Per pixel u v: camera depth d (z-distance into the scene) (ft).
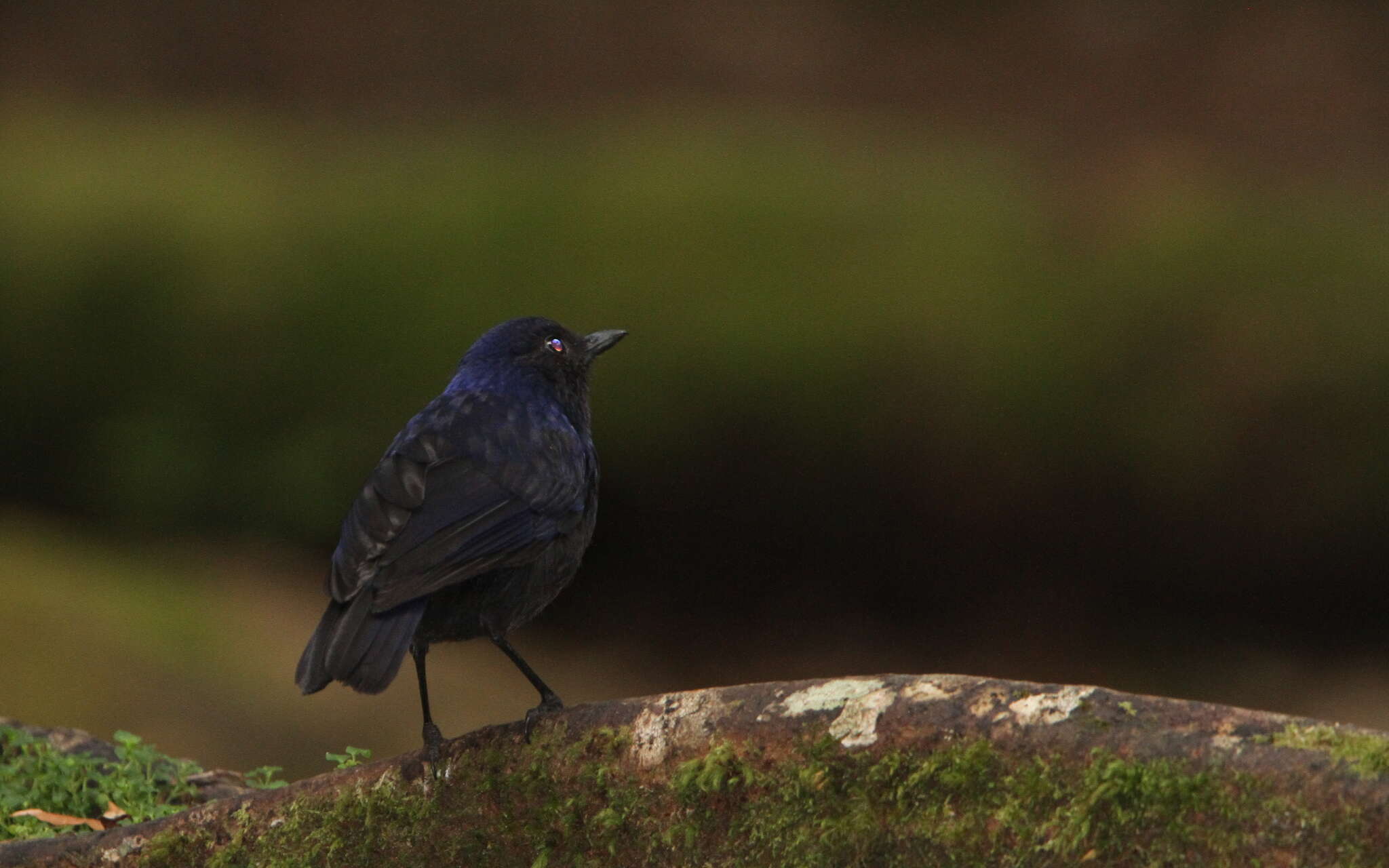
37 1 73.51
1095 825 11.39
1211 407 48.19
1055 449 48.93
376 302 51.75
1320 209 51.93
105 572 47.47
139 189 56.85
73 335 53.31
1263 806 10.97
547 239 51.96
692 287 50.67
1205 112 59.00
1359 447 47.14
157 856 14.74
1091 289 49.70
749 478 50.24
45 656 39.96
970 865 11.77
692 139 57.98
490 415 17.75
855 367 49.60
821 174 54.49
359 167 57.77
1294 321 48.26
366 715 41.19
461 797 13.92
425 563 15.65
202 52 69.72
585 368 20.74
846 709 12.50
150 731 37.86
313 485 50.88
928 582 50.75
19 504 53.42
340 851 14.26
